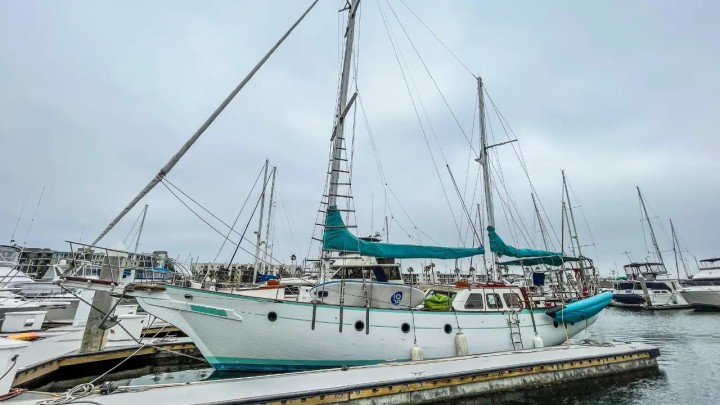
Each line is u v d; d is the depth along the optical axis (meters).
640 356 11.71
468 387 8.56
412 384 7.93
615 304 45.91
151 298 8.22
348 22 12.99
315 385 7.27
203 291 8.59
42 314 13.40
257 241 29.36
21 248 20.48
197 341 8.59
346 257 11.26
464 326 10.69
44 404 5.84
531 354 10.62
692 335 23.02
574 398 9.41
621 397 9.54
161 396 6.40
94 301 10.81
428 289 12.79
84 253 7.75
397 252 10.22
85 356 10.09
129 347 11.23
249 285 14.77
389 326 9.75
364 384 7.45
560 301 13.87
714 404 9.12
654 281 44.19
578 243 30.08
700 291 38.78
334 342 9.24
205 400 6.26
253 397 6.47
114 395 6.42
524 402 9.04
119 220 7.60
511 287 12.30
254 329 8.79
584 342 13.16
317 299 10.27
